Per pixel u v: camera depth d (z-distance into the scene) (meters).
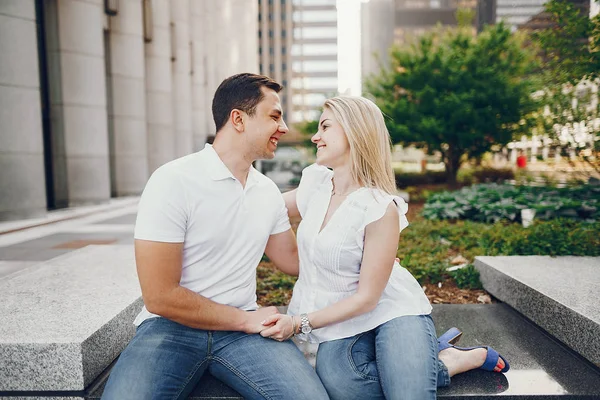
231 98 2.11
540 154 10.38
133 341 2.08
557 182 11.35
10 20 9.68
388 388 2.00
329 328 2.26
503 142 13.16
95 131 13.44
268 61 112.56
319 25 124.94
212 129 32.19
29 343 2.19
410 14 60.44
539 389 2.29
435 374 2.05
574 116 8.84
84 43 13.02
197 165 2.12
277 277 4.81
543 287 3.24
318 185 2.51
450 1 60.06
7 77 9.71
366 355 2.20
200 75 28.64
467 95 12.54
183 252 2.11
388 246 2.15
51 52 12.76
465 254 5.64
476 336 3.10
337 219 2.24
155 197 1.99
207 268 2.15
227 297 2.20
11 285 3.27
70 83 12.90
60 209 12.56
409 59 13.87
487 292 4.28
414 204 12.59
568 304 2.82
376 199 2.19
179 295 2.00
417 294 2.35
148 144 20.02
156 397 1.92
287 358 2.07
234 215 2.14
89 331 2.33
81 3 12.89
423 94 13.14
